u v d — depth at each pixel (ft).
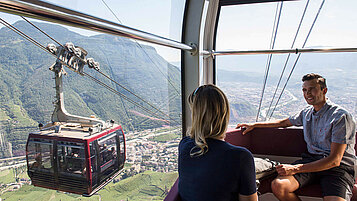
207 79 10.61
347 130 6.04
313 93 6.68
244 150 3.38
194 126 3.84
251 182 3.30
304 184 6.27
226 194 3.29
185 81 7.64
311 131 7.09
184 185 3.69
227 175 3.27
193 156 3.61
